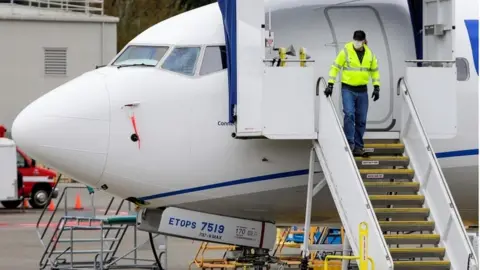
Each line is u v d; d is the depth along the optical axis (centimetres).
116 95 4284
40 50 12562
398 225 3959
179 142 4262
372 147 4156
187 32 4397
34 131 4278
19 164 9906
